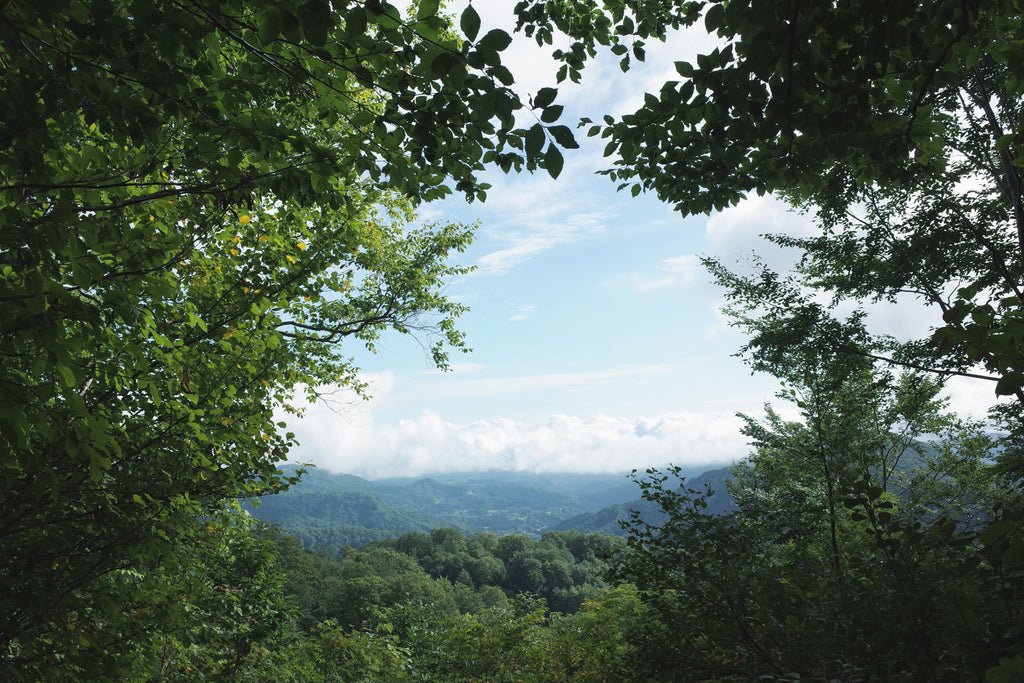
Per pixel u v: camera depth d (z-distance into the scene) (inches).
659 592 212.5
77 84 86.8
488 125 95.8
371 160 114.5
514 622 409.7
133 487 137.3
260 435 160.1
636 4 155.6
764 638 178.7
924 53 107.7
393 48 91.7
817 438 351.6
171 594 157.9
